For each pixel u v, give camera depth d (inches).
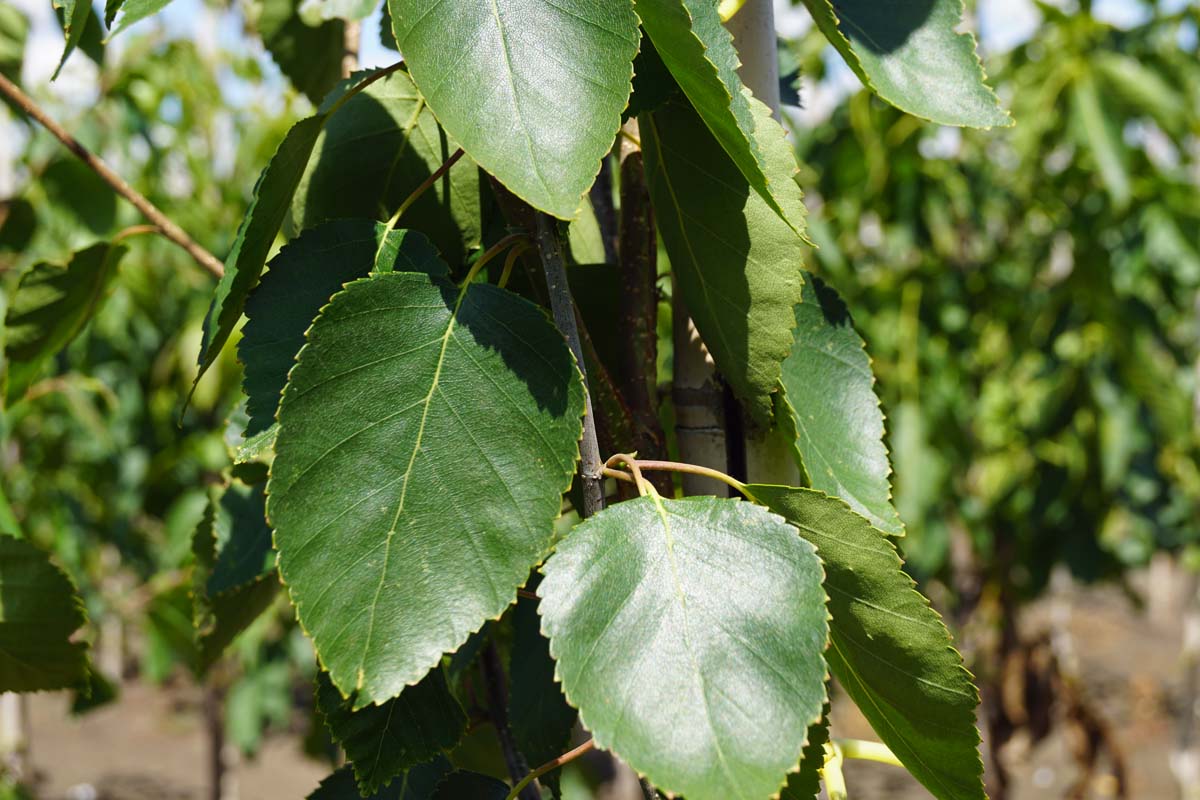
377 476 17.4
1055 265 94.1
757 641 17.2
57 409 78.7
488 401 17.8
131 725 203.0
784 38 29.1
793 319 19.4
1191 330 98.3
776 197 19.3
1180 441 82.2
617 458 18.7
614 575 17.5
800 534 18.8
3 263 40.9
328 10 25.1
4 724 64.3
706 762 16.7
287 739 191.6
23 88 35.4
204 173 88.4
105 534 92.7
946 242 85.9
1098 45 75.5
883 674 19.1
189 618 65.5
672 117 19.6
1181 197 79.1
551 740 23.0
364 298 17.8
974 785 19.2
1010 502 87.7
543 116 16.8
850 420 21.2
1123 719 197.9
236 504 26.8
